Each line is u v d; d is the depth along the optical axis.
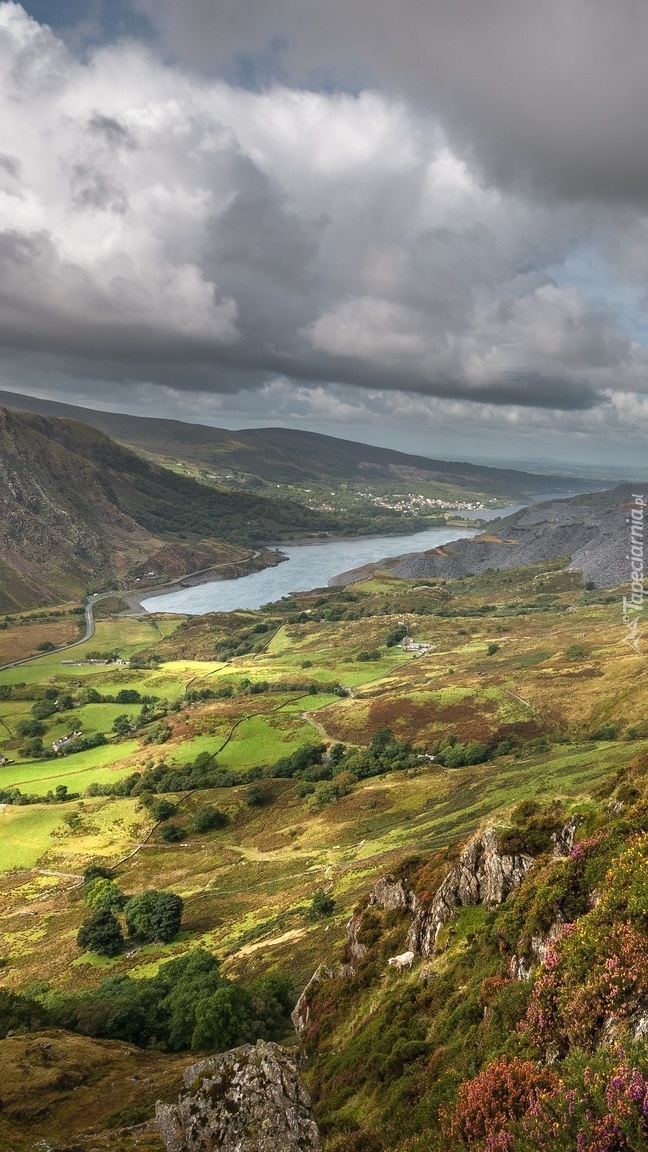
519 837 34.50
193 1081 24.06
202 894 102.88
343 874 90.12
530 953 24.73
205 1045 47.94
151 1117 31.38
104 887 103.50
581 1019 17.45
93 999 62.75
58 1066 42.94
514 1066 17.56
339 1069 28.08
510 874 33.34
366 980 36.12
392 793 123.69
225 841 124.31
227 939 82.31
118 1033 54.25
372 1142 20.58
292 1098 23.14
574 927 21.30
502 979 24.83
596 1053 15.81
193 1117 22.78
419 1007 28.50
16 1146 27.86
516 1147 14.59
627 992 17.08
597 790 36.84
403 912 40.28
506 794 96.44
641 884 20.30
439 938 33.78
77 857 123.50
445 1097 19.77
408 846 90.81
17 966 88.62
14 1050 46.38
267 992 53.03
